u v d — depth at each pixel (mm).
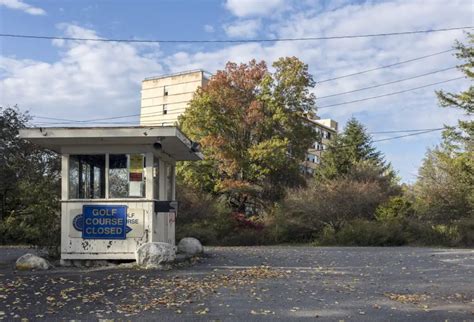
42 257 13562
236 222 33188
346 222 31797
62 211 13281
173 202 13508
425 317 7430
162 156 14656
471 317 7441
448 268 13445
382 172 44344
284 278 11195
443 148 39062
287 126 39500
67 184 13352
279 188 39500
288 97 39969
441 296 9109
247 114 38938
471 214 30828
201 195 35531
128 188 13336
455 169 34688
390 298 8867
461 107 35000
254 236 31703
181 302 8289
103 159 13445
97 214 13234
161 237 14266
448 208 32281
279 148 37344
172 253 12906
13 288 9430
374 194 34406
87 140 13102
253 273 11906
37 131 12797
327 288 9867
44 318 7145
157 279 10625
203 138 37812
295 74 39688
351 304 8297
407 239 29031
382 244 28703
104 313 7465
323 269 13055
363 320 7211
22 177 22734
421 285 10383
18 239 24547
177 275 11289
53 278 10656
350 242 29312
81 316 7277
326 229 31484
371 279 11219
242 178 38875
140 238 13141
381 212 32312
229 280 10703
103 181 13398
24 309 7691
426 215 32375
